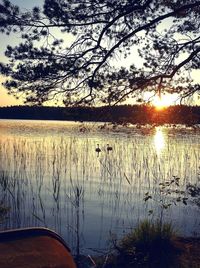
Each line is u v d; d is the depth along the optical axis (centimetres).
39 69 707
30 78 712
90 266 360
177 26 780
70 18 719
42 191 1294
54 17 709
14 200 1024
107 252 700
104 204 1142
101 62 736
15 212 962
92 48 742
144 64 770
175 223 909
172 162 1970
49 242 229
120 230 883
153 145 3030
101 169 1798
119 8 724
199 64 757
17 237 227
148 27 746
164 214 1006
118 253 682
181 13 761
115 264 630
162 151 2530
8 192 1169
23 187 1313
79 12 725
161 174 1554
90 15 731
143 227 714
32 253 214
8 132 5462
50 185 1412
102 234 854
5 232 228
